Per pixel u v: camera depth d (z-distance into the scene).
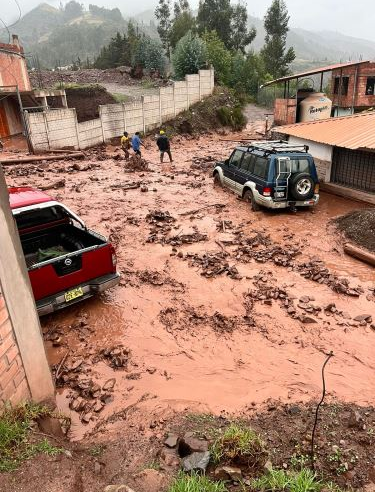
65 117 22.83
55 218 8.23
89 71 44.72
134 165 19.27
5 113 27.75
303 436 4.43
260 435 4.46
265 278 8.73
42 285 6.61
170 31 56.28
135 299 7.97
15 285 3.96
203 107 33.62
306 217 12.61
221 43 45.06
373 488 3.73
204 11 55.62
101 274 7.32
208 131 32.09
